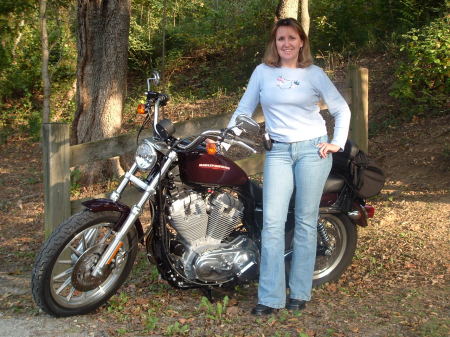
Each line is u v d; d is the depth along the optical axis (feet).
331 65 36.86
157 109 13.10
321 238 14.39
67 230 12.33
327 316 12.87
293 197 13.70
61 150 15.78
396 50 34.81
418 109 28.89
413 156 25.12
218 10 52.42
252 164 19.43
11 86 47.37
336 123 13.00
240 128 12.34
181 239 13.33
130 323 12.70
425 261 16.19
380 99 31.30
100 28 26.99
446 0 31.94
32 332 12.27
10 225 23.62
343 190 14.33
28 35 48.98
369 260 16.40
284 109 12.75
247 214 13.78
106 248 12.78
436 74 28.71
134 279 15.66
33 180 31.22
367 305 13.44
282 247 12.90
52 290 12.50
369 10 39.50
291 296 13.35
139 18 53.36
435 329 11.94
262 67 13.15
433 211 20.03
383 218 19.79
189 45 50.90
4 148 39.86
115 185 26.86
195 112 37.27
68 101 47.39
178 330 12.03
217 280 13.41
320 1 41.75
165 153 12.74
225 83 42.73
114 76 27.32
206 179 12.98
